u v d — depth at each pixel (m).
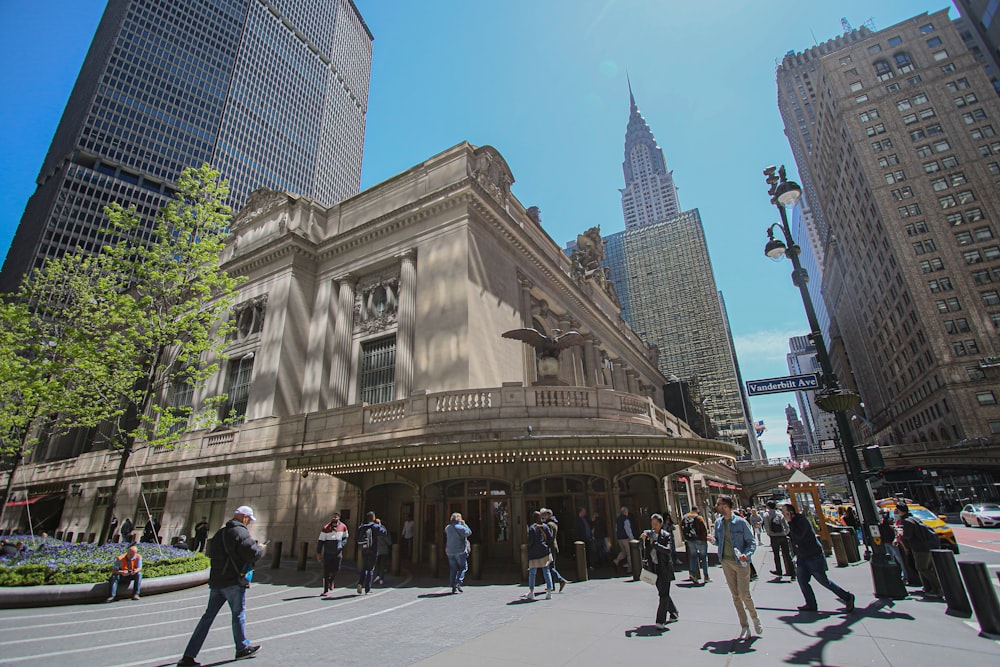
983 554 16.20
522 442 15.57
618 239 137.62
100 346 20.14
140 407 19.81
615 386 47.62
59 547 15.66
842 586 11.29
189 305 20.72
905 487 67.81
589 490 18.44
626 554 15.61
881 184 78.19
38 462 41.34
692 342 117.69
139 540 25.05
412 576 15.33
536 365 29.19
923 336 71.44
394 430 19.53
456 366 22.62
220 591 7.11
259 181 122.12
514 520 17.23
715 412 110.25
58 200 93.25
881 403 100.25
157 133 107.38
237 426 26.70
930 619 7.87
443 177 28.08
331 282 29.52
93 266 22.48
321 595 12.36
